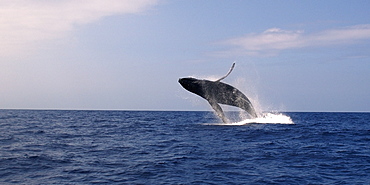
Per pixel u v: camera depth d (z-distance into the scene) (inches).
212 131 1115.3
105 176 517.7
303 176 523.2
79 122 2014.0
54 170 557.9
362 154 721.6
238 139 927.7
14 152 728.3
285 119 1653.5
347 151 759.7
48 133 1208.8
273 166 590.6
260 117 1491.1
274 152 727.7
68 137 1067.9
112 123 1881.2
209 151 735.7
